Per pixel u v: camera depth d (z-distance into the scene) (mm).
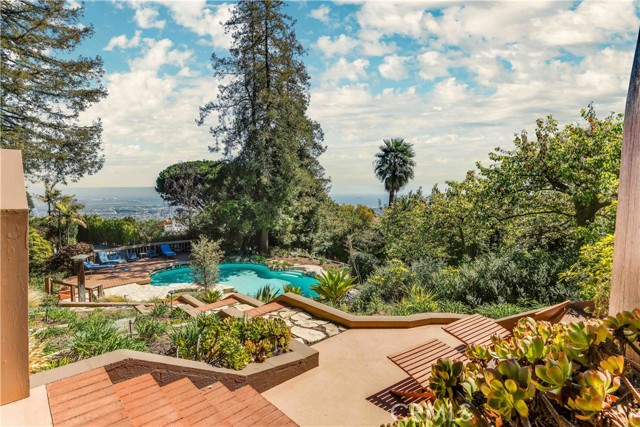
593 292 6230
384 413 3609
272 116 19234
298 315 6117
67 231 16969
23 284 2049
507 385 844
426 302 7488
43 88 13758
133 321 6516
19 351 2104
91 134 15148
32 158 13570
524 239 11164
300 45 20125
